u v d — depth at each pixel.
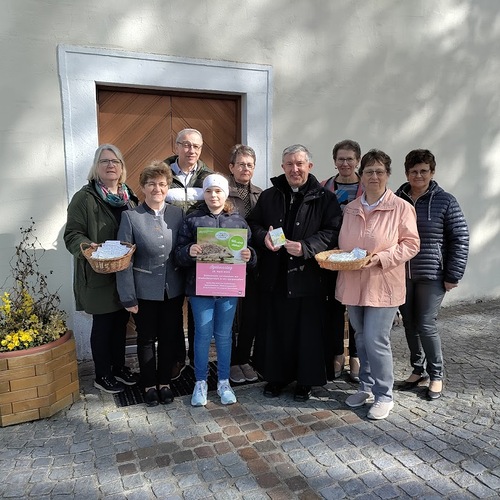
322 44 4.55
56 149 3.80
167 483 2.36
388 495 2.25
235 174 3.48
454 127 5.33
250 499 2.24
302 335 3.16
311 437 2.77
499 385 3.46
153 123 4.20
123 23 3.85
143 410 3.12
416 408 3.11
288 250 2.96
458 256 3.07
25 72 3.65
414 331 3.34
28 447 2.69
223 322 3.17
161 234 3.02
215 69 4.16
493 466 2.46
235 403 3.21
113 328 3.45
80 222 3.12
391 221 2.86
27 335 2.97
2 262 3.75
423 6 4.96
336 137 4.75
